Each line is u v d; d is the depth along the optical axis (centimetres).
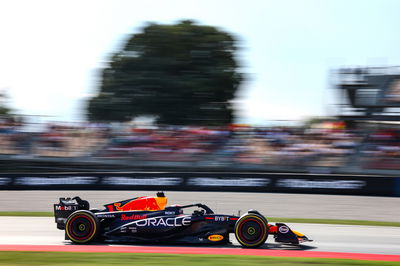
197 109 12825
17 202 6469
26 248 3180
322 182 7331
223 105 13488
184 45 13000
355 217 5450
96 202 6456
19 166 8506
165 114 12738
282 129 8869
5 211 5778
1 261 2664
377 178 7169
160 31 12962
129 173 7706
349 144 8419
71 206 3488
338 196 7062
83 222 3309
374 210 5950
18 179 7756
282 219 5144
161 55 12975
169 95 12625
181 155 8669
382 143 8275
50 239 3631
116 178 7712
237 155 8562
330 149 8412
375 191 7156
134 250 3084
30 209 5941
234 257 2791
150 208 3419
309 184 7362
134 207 3444
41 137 8875
